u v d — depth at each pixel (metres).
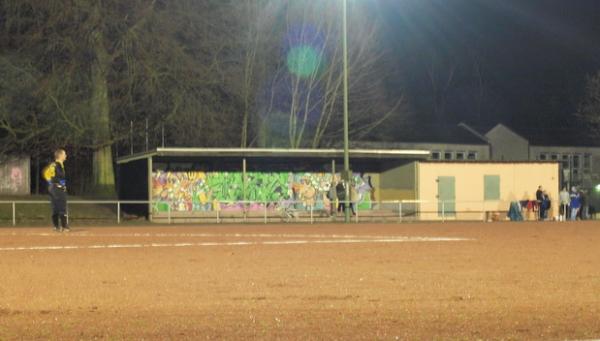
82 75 40.75
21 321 8.30
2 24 40.16
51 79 39.56
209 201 41.69
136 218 41.09
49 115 40.94
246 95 51.38
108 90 42.53
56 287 11.02
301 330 7.76
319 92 57.84
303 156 41.06
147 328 7.88
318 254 16.70
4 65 39.22
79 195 49.25
